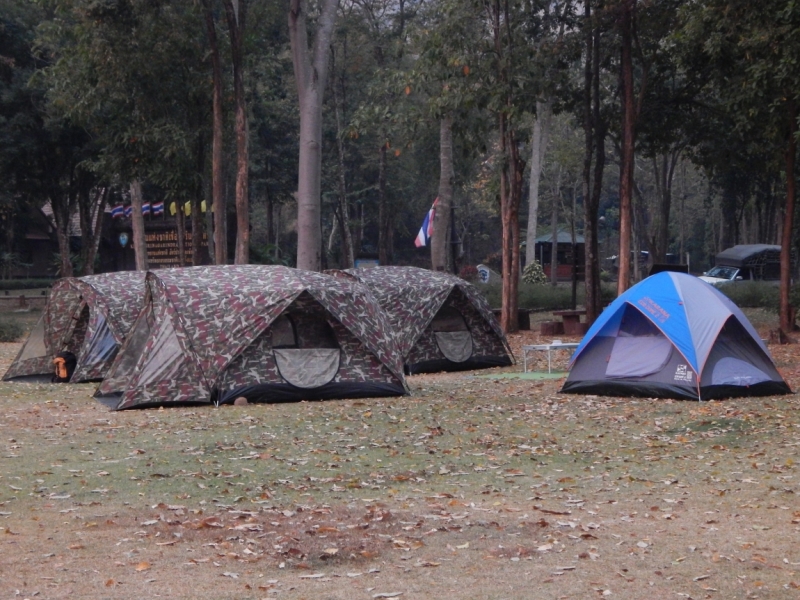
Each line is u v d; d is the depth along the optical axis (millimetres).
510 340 23266
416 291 18141
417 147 37750
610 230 73375
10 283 49031
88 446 10172
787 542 6484
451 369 18188
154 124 25172
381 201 39531
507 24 22375
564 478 8617
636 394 13594
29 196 37531
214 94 23641
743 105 20312
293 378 13578
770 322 26969
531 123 29391
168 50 24781
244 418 11938
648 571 5848
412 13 35938
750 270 42719
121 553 6180
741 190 40562
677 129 26281
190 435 10797
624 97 22734
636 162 47375
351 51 38281
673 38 21438
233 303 13633
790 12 16828
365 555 6113
